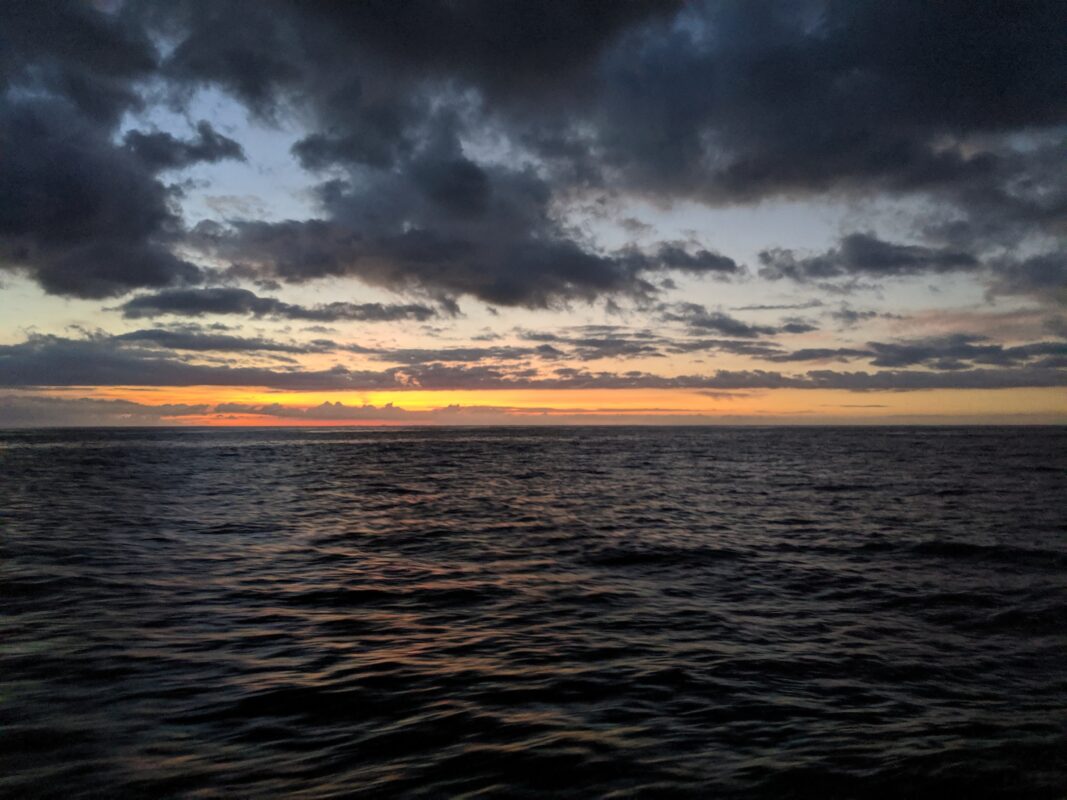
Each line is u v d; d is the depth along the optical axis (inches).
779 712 272.8
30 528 728.3
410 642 360.2
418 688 294.4
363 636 369.4
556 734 249.1
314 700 278.7
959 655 345.7
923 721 265.4
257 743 237.9
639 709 274.7
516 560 587.8
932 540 669.3
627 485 1326.3
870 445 3331.7
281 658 330.6
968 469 1667.1
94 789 203.3
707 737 248.8
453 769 220.5
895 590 478.9
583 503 1021.8
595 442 4060.0
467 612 422.0
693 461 2138.3
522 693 289.9
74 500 1016.2
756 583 503.5
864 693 294.7
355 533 728.3
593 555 610.5
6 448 3100.4
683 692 293.6
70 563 542.6
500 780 213.5
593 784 212.2
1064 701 287.4
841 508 937.5
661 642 364.5
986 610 426.9
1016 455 2340.1
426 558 593.9
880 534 713.0
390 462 2128.4
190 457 2388.0
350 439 4785.9
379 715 264.5
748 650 351.9
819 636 376.2
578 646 356.5
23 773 212.4
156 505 962.1
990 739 249.0
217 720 257.1
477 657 336.8
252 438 5027.1
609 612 424.8
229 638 361.1
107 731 245.0
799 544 661.3
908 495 1091.3
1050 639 371.2
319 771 217.9
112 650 335.6
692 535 720.3
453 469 1808.6
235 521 811.4
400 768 221.0
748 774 220.8
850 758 233.0
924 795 209.2
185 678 300.7
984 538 679.1
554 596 463.8
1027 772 224.4
